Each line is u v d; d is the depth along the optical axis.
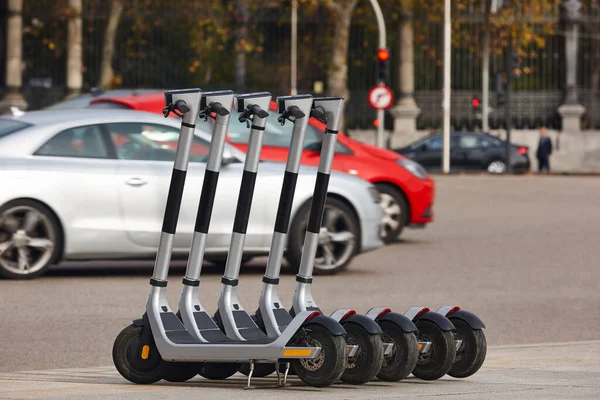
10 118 19.34
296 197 19.70
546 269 22.03
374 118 76.88
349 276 20.33
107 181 18.75
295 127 9.42
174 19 76.00
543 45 76.44
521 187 46.38
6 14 74.25
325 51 79.81
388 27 77.94
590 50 82.00
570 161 77.12
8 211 18.30
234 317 9.55
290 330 9.03
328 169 9.47
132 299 17.00
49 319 15.16
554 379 10.20
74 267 21.12
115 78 75.00
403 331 9.38
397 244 26.27
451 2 74.50
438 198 40.69
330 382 9.03
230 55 79.94
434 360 9.70
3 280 18.62
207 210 9.55
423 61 82.75
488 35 76.06
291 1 74.12
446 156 63.88
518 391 9.38
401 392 9.16
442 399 8.87
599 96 78.44
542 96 78.12
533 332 15.02
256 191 19.27
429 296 18.08
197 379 10.03
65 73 78.69
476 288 19.22
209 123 21.94
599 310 17.06
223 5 79.81
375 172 25.55
